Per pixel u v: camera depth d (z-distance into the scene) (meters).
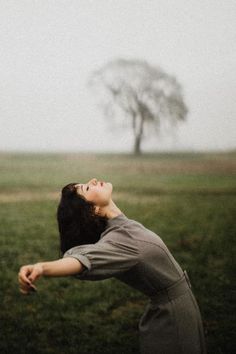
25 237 9.48
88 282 6.08
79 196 2.08
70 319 4.80
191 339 1.90
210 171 25.95
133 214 12.70
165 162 31.25
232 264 6.97
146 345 1.94
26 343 4.18
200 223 11.12
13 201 16.03
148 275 1.90
